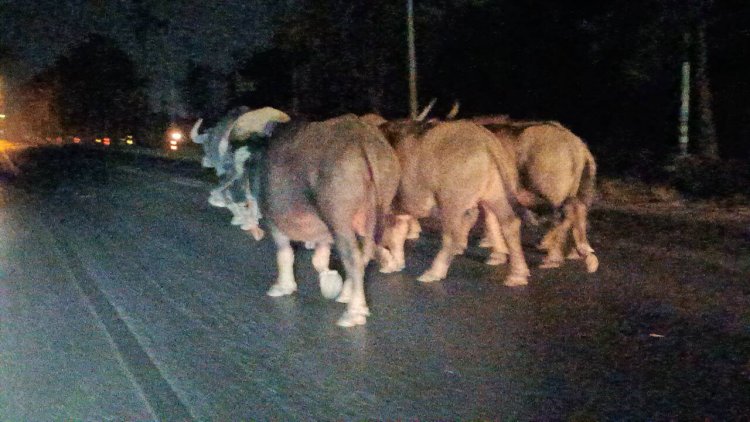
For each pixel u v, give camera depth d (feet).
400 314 31.37
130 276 40.70
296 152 30.09
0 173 125.18
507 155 35.22
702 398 21.62
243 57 155.02
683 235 45.34
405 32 107.55
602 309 30.68
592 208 56.80
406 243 48.24
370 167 28.96
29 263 45.06
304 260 44.19
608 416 20.62
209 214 66.44
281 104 145.07
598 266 38.50
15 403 22.93
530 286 34.96
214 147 53.21
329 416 21.24
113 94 301.63
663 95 76.43
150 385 24.02
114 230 58.03
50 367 26.11
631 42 72.02
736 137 73.15
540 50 85.40
